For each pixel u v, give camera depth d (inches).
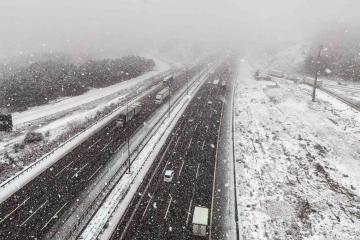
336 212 1332.4
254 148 1958.7
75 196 1393.9
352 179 1572.3
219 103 2977.4
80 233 1170.0
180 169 1672.0
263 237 1182.9
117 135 2092.8
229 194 1456.7
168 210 1322.6
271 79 4042.8
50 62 3570.4
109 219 1253.7
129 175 1583.4
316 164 1720.0
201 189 1486.2
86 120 2308.1
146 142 1995.6
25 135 1989.4
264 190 1492.4
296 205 1378.0
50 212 1282.0
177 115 2586.1
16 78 2903.5
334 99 2849.4
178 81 3941.9
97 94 3093.0
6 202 1333.7
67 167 1642.5
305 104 2778.1
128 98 3011.8
